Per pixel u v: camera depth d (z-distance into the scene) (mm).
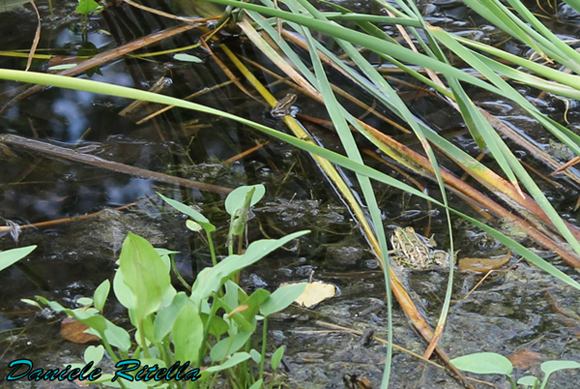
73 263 3121
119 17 3617
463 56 3125
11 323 3047
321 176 3283
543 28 3078
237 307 2916
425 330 3051
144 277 2883
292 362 3016
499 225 3193
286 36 3547
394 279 3109
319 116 3389
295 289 2934
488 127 3170
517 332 3051
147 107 3402
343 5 3629
